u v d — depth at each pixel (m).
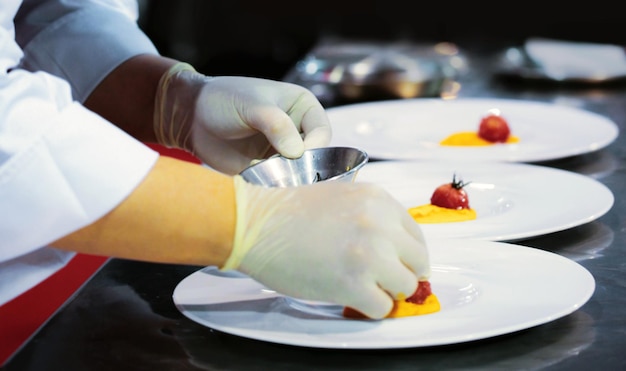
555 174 1.73
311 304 1.17
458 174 1.79
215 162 1.63
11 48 1.23
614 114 2.41
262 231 1.11
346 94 2.72
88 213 1.07
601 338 1.08
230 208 1.11
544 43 3.14
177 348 1.10
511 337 1.09
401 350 1.07
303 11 4.97
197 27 4.63
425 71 2.75
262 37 5.00
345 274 1.08
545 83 2.88
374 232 1.08
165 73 1.70
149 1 4.27
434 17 4.91
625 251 1.37
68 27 1.78
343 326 1.09
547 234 1.47
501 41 4.62
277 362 1.05
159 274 1.35
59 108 1.13
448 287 1.23
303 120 1.52
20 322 1.82
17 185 1.06
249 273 1.13
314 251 1.08
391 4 4.92
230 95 1.51
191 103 1.63
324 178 1.33
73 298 1.26
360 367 1.03
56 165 1.07
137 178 1.08
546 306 1.11
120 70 1.74
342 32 5.00
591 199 1.55
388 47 3.28
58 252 1.23
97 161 1.08
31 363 1.07
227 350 1.09
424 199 1.66
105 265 1.39
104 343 1.12
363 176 1.80
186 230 1.10
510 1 4.83
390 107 2.41
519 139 2.11
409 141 2.15
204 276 1.30
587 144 1.93
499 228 1.44
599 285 1.25
